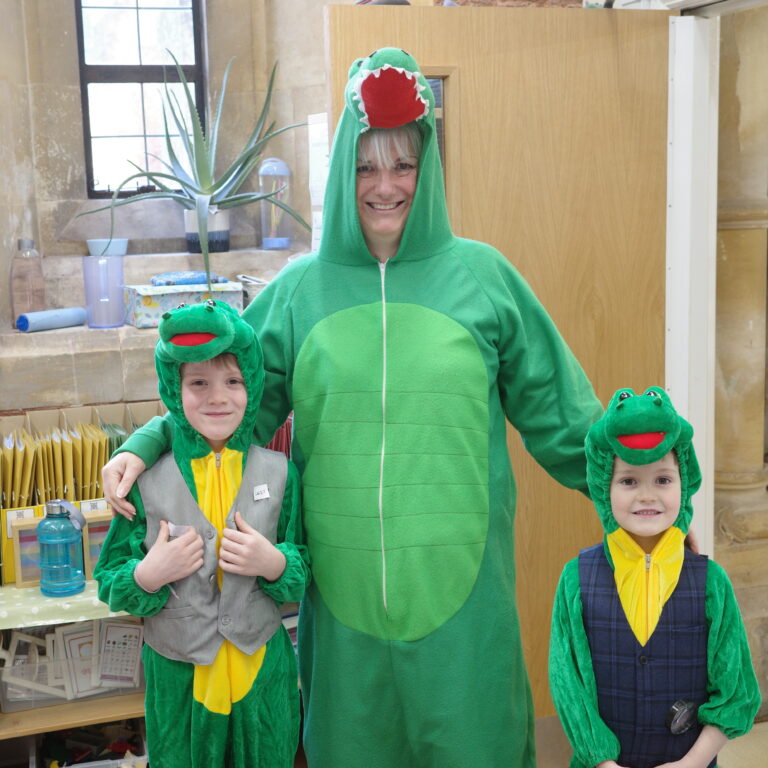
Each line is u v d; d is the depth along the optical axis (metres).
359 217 1.63
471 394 1.61
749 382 2.80
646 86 2.37
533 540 2.46
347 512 1.60
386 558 1.58
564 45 2.29
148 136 3.73
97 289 3.14
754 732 2.70
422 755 1.62
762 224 2.69
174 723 1.59
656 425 1.39
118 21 3.64
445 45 2.21
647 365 2.48
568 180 2.34
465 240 1.72
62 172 3.54
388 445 1.60
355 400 1.61
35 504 2.52
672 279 2.47
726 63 2.63
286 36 3.67
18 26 3.38
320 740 1.65
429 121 1.57
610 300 2.42
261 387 1.60
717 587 1.47
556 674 1.49
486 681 1.62
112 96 3.66
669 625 1.45
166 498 1.57
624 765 1.47
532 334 1.72
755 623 2.81
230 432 1.57
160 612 1.57
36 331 3.07
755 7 2.47
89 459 2.54
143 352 3.04
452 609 1.59
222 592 1.55
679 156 2.41
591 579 1.50
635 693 1.45
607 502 1.49
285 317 1.69
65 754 2.50
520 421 1.75
